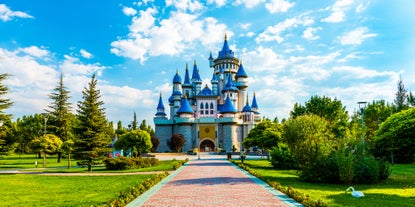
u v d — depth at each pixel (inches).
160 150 3782.0
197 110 3981.3
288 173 1138.0
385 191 692.7
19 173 1256.2
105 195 647.8
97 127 1418.6
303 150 907.4
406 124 1322.6
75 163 2037.4
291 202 533.6
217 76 4510.3
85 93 1432.1
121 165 1418.6
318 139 915.4
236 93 4101.9
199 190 677.9
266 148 1721.2
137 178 985.5
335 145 906.1
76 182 919.0
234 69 4498.0
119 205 498.0
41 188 788.6
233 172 1128.2
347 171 805.2
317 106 2726.4
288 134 957.2
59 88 2933.1
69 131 2790.4
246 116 3885.3
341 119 2714.1
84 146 1382.9
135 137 2208.4
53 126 2785.4
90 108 1417.3
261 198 573.9
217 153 3115.2
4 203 573.9
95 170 1412.4
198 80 4424.2
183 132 3612.2
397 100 3147.1
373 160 861.8
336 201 551.8
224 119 3607.3
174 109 4254.4
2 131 1407.5
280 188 667.4
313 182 859.4
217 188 706.8
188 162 1831.9
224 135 3607.3
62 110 2910.9
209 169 1280.8
